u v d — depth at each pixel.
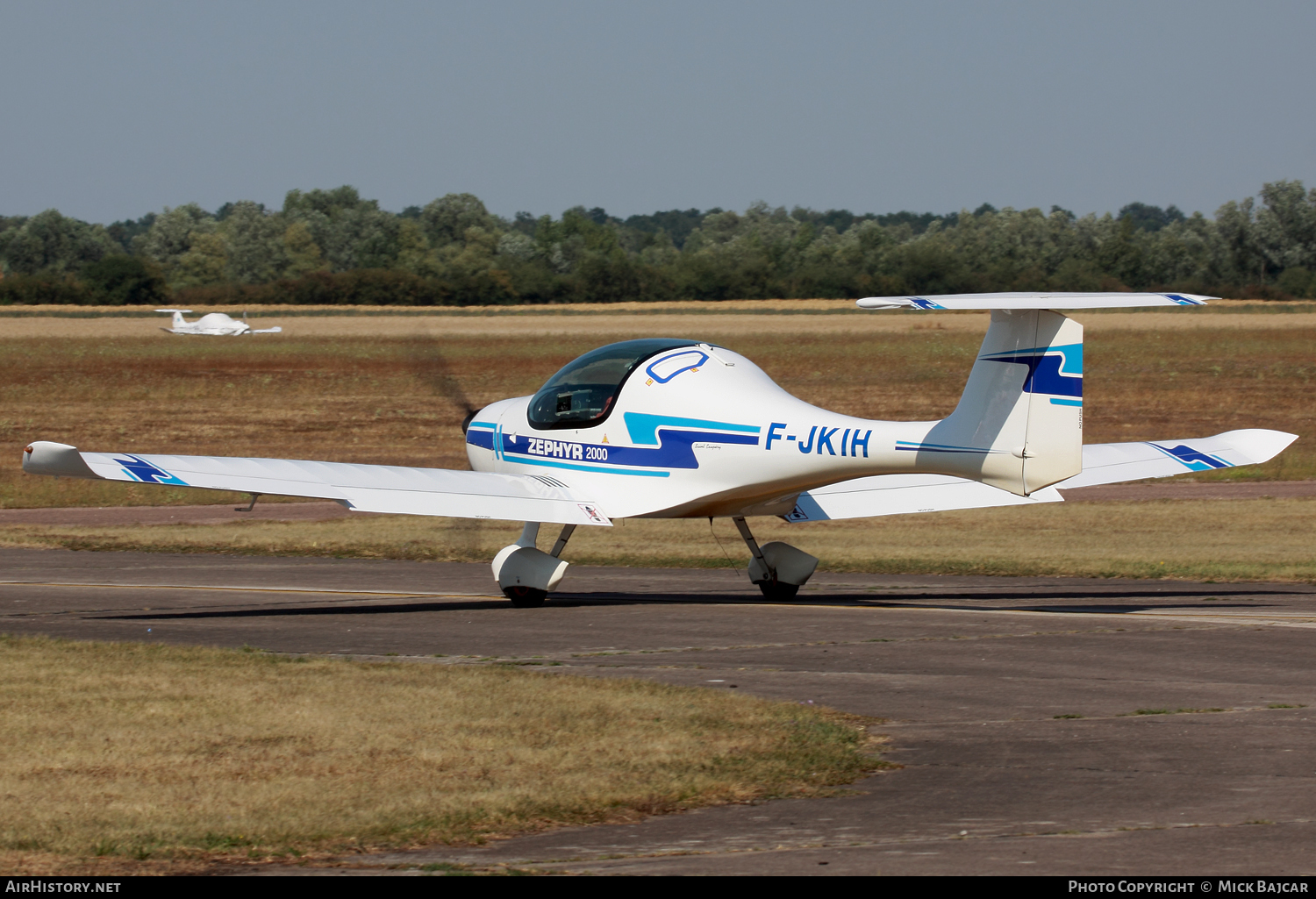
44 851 19.22
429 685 29.83
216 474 39.97
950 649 35.75
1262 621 40.06
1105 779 23.08
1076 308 35.06
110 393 150.12
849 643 36.84
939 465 38.28
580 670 33.06
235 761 23.52
